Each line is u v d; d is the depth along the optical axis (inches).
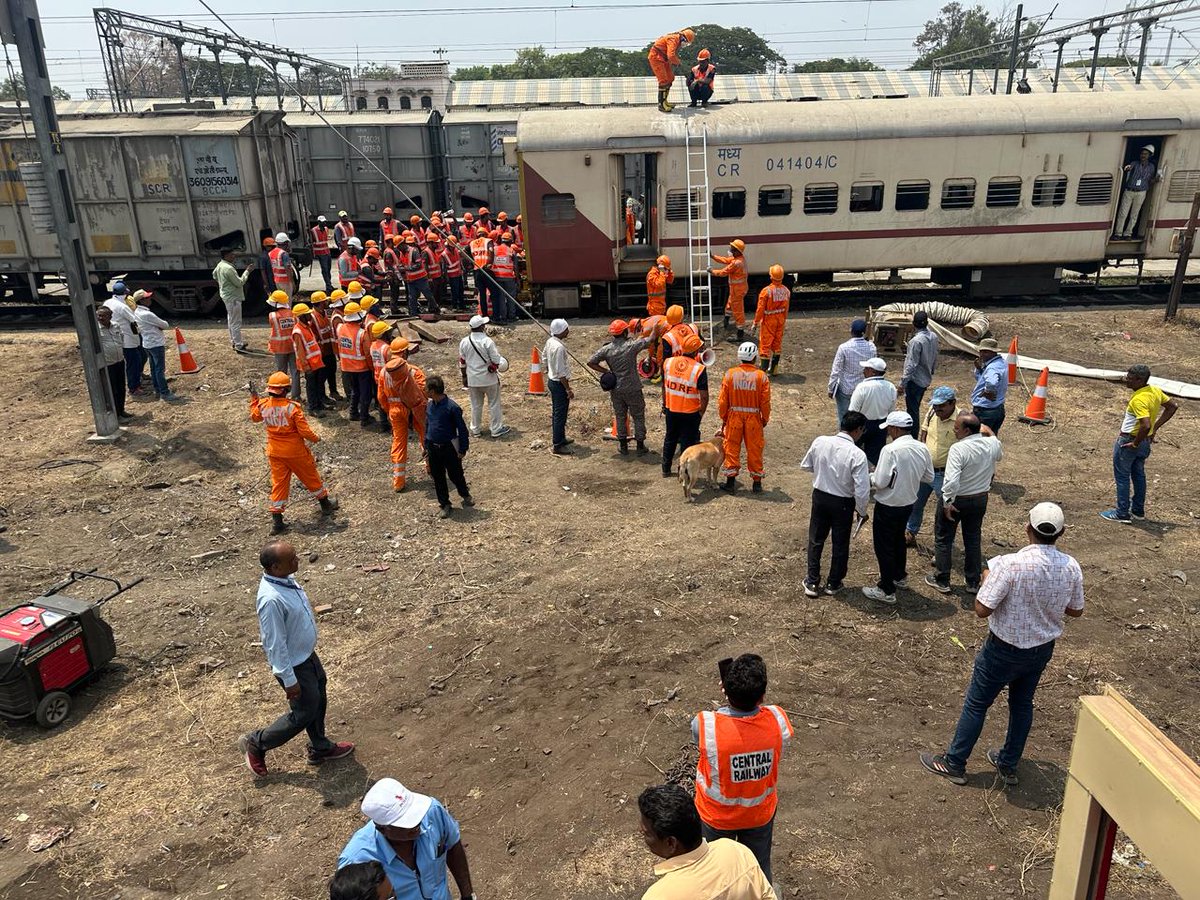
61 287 968.9
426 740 244.5
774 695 257.0
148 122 754.2
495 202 1117.1
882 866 194.7
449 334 702.5
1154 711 246.5
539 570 341.7
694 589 320.8
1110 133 725.3
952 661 273.6
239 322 657.0
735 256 644.7
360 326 494.3
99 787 228.8
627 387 450.3
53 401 560.7
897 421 290.7
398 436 421.4
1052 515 199.2
